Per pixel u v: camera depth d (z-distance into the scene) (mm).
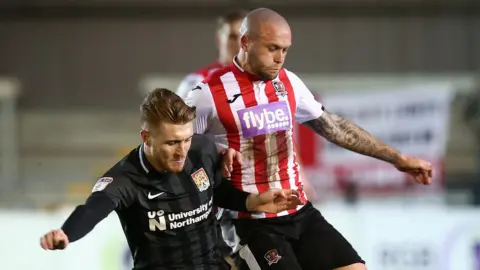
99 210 10297
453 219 26094
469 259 26000
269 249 12016
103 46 45219
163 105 10539
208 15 44938
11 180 38094
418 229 26203
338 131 12883
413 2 44750
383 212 26328
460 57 44781
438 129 31719
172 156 10680
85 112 44750
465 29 44750
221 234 12508
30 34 45281
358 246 26141
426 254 26016
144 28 45188
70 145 43625
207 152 11773
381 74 44812
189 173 11492
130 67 45188
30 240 26094
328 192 31797
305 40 44938
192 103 12109
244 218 12406
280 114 12117
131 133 44094
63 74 45125
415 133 31906
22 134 43656
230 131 12047
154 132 10609
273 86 12195
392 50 44906
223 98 11992
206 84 12141
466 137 40625
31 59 45219
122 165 11258
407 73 44906
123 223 11461
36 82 45094
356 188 31719
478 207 30875
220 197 12016
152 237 11352
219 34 17219
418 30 44875
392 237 26156
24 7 45156
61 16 45219
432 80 40219
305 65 45000
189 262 11500
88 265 25734
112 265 25703
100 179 11125
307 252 12148
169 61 45094
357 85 34969
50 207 32562
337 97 32625
